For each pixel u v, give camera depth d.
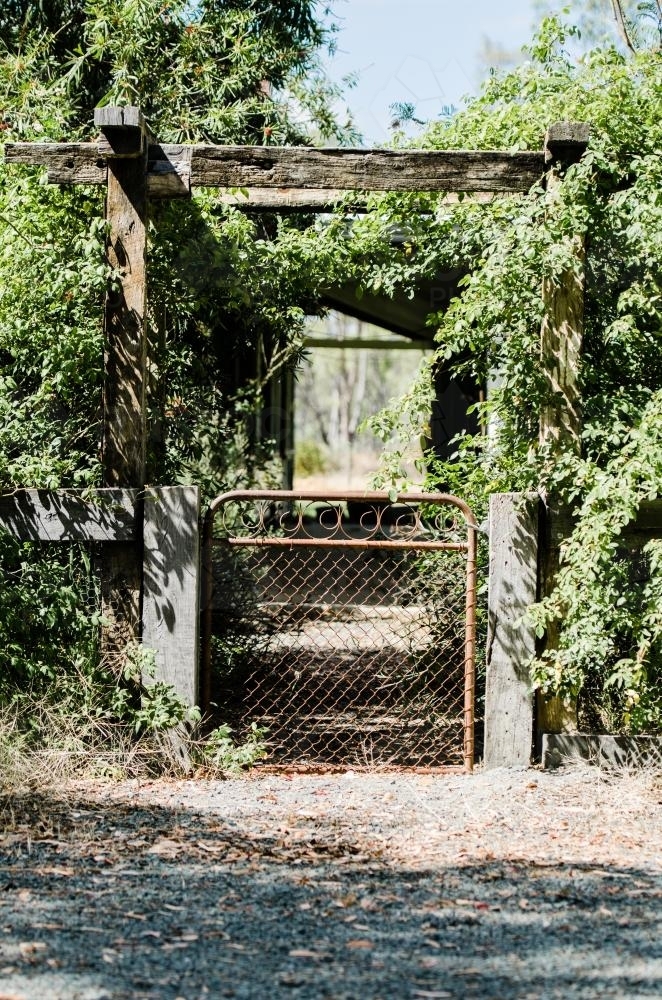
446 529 6.16
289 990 3.14
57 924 3.63
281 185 5.83
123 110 5.55
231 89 9.03
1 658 5.57
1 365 6.42
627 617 5.44
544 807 5.13
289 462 12.24
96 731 5.64
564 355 5.75
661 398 5.48
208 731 5.88
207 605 5.79
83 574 5.86
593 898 3.99
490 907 3.87
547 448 5.70
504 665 5.71
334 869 4.27
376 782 5.54
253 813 4.99
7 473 5.74
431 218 6.71
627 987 3.21
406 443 5.87
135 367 5.75
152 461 6.71
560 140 5.64
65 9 9.86
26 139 6.90
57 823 4.74
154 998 3.07
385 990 3.16
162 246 6.67
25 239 5.96
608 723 5.79
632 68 6.35
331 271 7.02
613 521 5.35
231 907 3.83
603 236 5.86
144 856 4.38
